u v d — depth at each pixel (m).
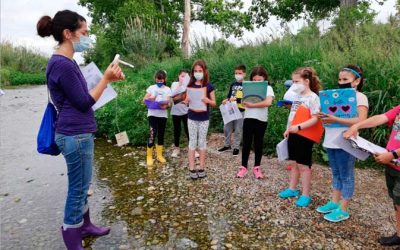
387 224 3.65
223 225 3.74
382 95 5.88
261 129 4.98
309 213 3.93
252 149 6.53
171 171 5.51
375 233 3.49
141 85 11.34
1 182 5.18
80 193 3.08
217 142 7.15
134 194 4.65
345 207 3.72
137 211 4.13
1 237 3.59
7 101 15.02
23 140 7.81
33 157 6.47
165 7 26.48
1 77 24.48
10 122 9.97
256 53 9.81
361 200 4.22
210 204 4.26
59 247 3.39
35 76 26.53
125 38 18.27
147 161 5.89
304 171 4.09
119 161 6.14
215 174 5.26
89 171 3.10
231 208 4.13
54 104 2.92
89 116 3.04
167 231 3.65
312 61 7.60
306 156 4.05
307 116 4.03
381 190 4.54
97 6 26.75
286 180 4.94
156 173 5.45
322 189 4.58
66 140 2.92
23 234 3.65
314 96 4.03
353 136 3.13
